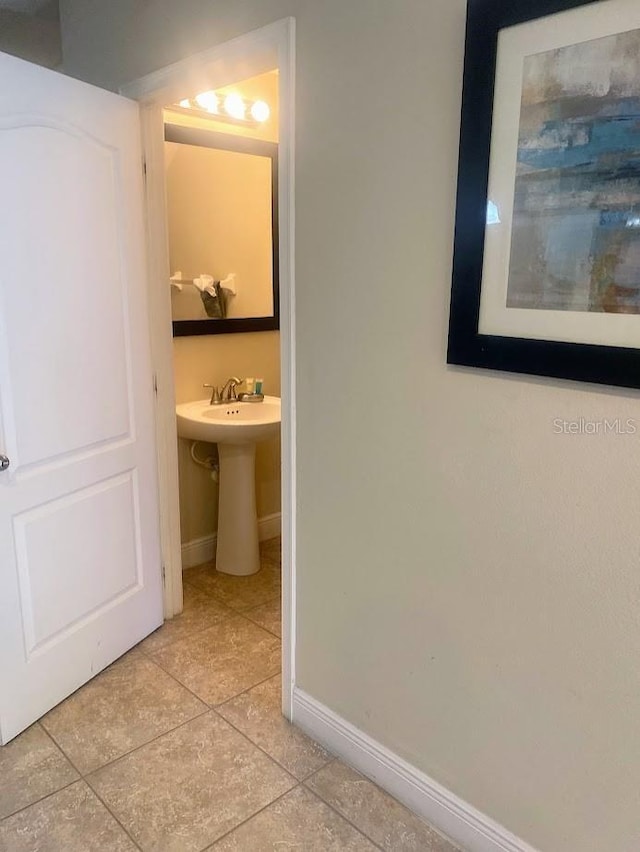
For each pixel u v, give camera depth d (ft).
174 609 8.95
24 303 6.08
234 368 10.44
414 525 5.30
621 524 4.10
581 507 4.26
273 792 5.92
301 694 6.71
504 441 4.58
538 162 4.05
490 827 5.20
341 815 5.69
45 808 5.67
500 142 4.19
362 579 5.83
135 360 7.63
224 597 9.55
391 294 5.08
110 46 7.39
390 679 5.79
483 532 4.83
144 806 5.72
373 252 5.14
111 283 7.13
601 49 3.70
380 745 6.00
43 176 6.15
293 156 5.55
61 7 8.04
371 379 5.36
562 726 4.63
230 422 8.96
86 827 5.49
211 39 6.12
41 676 6.76
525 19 3.94
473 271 4.47
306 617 6.47
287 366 6.03
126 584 7.95
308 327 5.77
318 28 5.15
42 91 6.05
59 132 6.28
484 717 5.11
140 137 7.42
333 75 5.12
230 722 6.85
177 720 6.86
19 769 6.12
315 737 6.61
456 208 4.50
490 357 4.49
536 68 3.96
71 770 6.12
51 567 6.76
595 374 3.99
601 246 3.88
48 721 6.80
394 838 5.48
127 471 7.74
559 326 4.15
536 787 4.87
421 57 4.57
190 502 10.40
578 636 4.42
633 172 3.69
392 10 4.67
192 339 9.81
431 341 4.89
